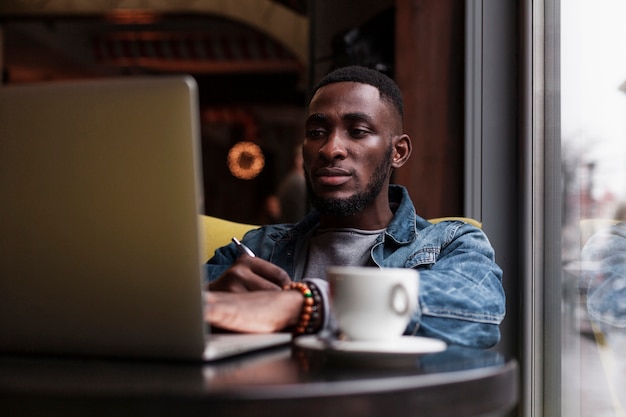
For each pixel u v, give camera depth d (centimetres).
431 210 245
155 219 85
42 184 89
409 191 249
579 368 192
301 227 171
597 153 183
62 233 89
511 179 227
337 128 158
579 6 193
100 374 82
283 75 1023
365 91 159
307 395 74
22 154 89
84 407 73
